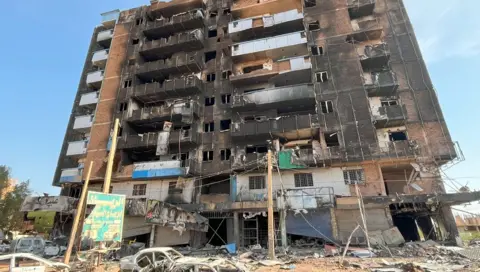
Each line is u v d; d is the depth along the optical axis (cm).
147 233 2373
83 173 3058
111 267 1355
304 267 1247
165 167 2688
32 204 2830
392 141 2292
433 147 2247
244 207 2206
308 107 2761
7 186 3869
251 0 3384
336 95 2578
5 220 3616
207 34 3459
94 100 3606
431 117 2353
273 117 2755
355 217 2081
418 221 2464
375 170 2300
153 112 3002
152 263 955
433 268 1110
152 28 3566
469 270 1068
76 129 3512
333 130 2450
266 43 2964
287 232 2127
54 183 3406
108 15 4106
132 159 3073
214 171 2655
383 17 2841
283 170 2466
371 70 2716
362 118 2428
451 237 1912
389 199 2002
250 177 2566
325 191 2267
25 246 2056
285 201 2108
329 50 2783
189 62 3142
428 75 2498
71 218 2894
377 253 1638
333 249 1736
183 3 3600
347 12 2869
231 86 3027
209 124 2959
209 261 918
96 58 3919
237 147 2708
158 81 3441
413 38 2672
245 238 2339
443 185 2117
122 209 1194
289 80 2883
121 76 3431
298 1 3145
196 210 2333
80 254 1179
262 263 1328
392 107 2392
